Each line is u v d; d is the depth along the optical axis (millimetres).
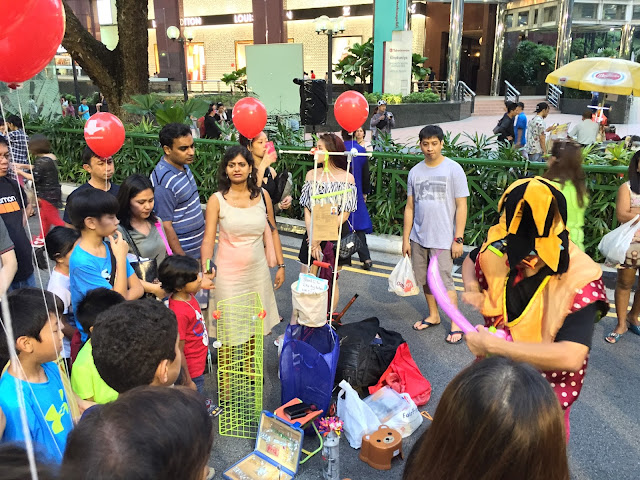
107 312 1894
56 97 12992
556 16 26859
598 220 5789
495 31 29359
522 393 991
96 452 861
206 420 989
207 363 3852
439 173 4145
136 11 11008
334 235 3568
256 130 4137
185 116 9984
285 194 5395
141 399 960
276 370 3932
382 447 2857
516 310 1967
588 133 10211
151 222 3387
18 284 3686
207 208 3396
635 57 27312
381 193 6988
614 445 3082
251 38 31141
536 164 6020
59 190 5184
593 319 1846
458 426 1016
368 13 27875
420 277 4492
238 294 3438
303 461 2885
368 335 3561
